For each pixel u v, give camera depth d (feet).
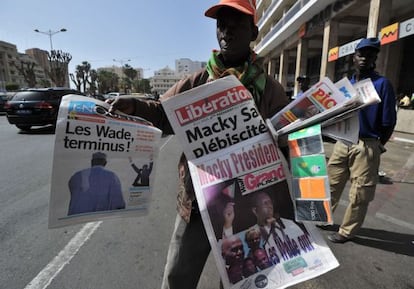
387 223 9.59
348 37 55.77
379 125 7.68
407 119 29.86
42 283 6.43
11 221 9.61
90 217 3.73
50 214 3.51
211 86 3.65
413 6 36.78
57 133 3.49
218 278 6.71
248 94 3.70
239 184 3.64
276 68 100.73
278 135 3.63
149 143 4.02
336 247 8.08
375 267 7.15
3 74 260.62
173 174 15.31
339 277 6.73
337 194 8.89
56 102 31.53
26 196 11.99
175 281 4.17
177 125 3.64
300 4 51.49
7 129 34.40
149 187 4.07
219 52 4.15
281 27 65.62
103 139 3.72
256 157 3.67
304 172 3.39
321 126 3.44
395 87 41.55
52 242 8.23
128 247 7.97
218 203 3.60
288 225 3.58
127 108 3.94
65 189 3.57
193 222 4.11
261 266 3.49
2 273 6.77
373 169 7.75
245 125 3.70
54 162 3.49
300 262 3.46
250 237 3.56
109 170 3.79
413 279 6.70
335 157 8.68
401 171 15.89
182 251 4.12
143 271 6.89
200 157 3.66
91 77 181.47
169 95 4.19
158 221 9.60
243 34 3.82
